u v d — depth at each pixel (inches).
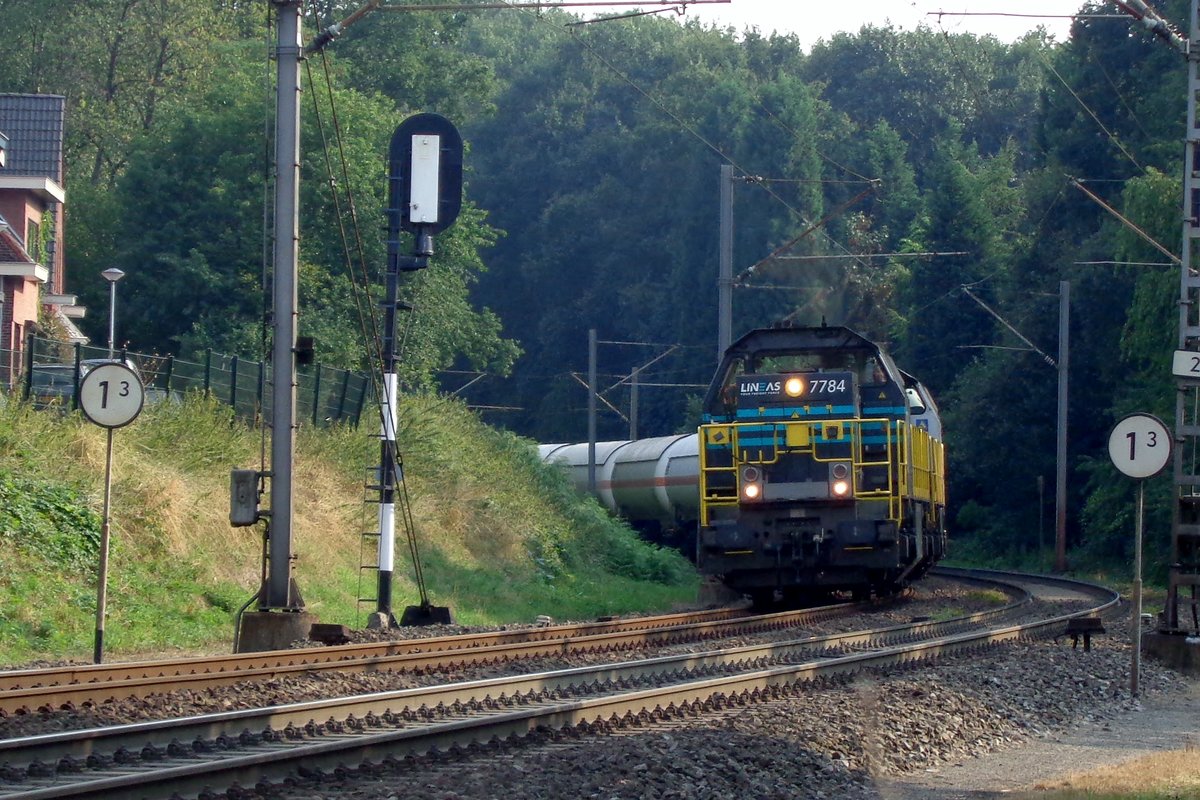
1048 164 4008.4
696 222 5575.8
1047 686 1068.5
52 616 1258.0
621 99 6756.9
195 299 3085.6
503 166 6820.9
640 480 2815.0
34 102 3191.4
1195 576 1312.7
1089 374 3690.9
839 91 6624.0
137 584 1417.3
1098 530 3257.9
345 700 796.0
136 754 664.4
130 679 903.7
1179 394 1326.3
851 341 1780.3
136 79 4315.9
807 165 5349.4
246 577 1600.6
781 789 670.5
